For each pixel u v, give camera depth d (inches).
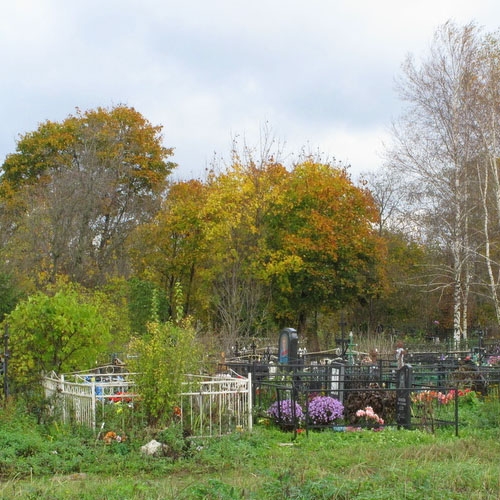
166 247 1781.5
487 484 412.2
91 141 1936.5
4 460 467.2
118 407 564.4
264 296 1667.1
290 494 375.9
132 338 728.3
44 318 689.0
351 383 760.3
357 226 1759.4
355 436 605.0
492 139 1397.6
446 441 582.6
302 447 559.2
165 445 518.6
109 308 978.7
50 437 543.5
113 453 512.7
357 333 1897.1
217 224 1630.2
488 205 1515.7
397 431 622.8
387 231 2246.6
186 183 1921.8
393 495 375.9
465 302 1528.1
